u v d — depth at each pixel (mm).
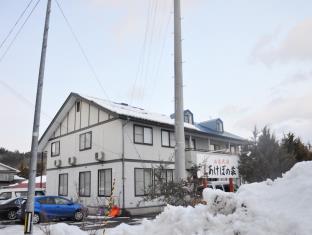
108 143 23062
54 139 29328
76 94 26094
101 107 23469
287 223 4258
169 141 25281
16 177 48531
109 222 15766
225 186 19641
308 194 4777
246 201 5062
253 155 21281
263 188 5762
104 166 22984
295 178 5586
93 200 22828
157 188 10203
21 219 17141
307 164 5891
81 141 25828
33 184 8539
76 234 7156
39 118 9125
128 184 21406
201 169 11641
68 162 26453
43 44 9719
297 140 26953
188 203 9375
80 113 26453
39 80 9406
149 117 25156
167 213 5945
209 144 30062
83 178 24891
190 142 27750
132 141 22500
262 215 4656
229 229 4738
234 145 34031
